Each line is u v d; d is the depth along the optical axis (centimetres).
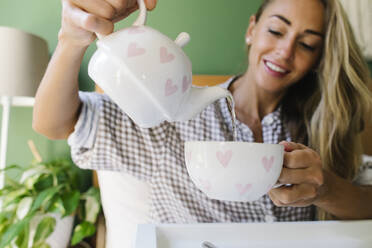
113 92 31
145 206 97
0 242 101
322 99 90
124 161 78
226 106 88
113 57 29
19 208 103
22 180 117
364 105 91
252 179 33
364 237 48
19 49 111
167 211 85
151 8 35
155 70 29
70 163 134
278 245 45
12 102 128
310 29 81
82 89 134
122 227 95
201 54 143
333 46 86
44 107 54
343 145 92
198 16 143
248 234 47
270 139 89
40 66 118
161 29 140
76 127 67
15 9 135
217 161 33
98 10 32
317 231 49
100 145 73
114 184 99
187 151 37
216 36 144
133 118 33
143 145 81
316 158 45
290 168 44
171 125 85
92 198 116
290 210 84
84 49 44
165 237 45
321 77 91
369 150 140
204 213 82
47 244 104
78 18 32
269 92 92
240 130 87
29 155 134
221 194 35
